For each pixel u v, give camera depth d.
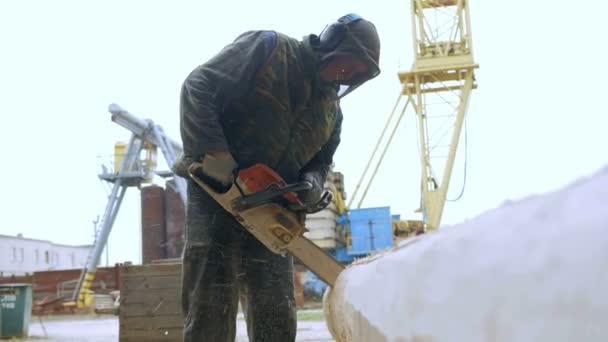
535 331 0.35
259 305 2.73
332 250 22.23
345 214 22.86
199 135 2.37
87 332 12.37
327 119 2.71
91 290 26.62
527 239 0.39
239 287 2.78
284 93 2.54
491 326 0.43
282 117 2.57
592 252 0.30
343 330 2.08
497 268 0.43
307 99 2.60
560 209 0.37
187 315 2.67
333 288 2.58
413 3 26.61
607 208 0.31
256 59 2.47
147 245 27.27
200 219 2.67
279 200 2.47
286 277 2.80
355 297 1.50
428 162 25.84
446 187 25.28
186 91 2.43
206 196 2.67
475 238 0.52
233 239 2.69
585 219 0.32
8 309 10.80
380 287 1.06
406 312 0.77
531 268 0.37
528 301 0.36
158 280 5.91
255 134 2.56
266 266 2.75
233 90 2.44
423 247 0.76
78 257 62.97
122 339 5.88
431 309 0.64
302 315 14.73
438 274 0.63
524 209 0.44
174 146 28.66
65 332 12.54
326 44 2.53
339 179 23.19
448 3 26.50
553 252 0.35
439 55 26.27
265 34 2.53
